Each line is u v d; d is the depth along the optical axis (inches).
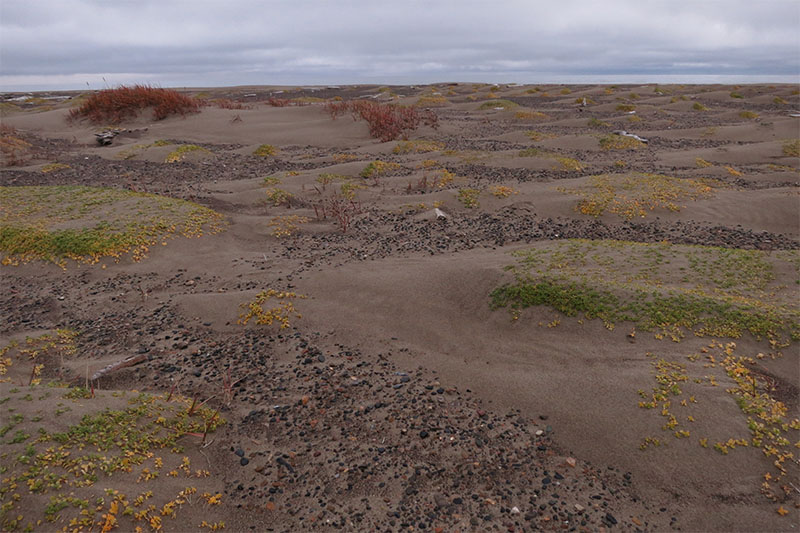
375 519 202.1
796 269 383.6
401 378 293.1
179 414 248.8
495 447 241.3
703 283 365.7
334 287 398.9
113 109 1221.7
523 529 198.1
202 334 340.5
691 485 215.2
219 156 918.4
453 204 618.2
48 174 767.7
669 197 609.9
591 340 308.5
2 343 321.1
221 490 211.9
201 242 490.3
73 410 228.5
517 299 351.6
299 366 306.0
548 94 2263.8
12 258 446.3
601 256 417.7
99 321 356.8
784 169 791.1
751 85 2655.0
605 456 232.8
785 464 219.5
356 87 3122.5
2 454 195.2
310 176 738.2
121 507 185.0
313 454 235.9
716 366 273.6
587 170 800.9
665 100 1838.1
